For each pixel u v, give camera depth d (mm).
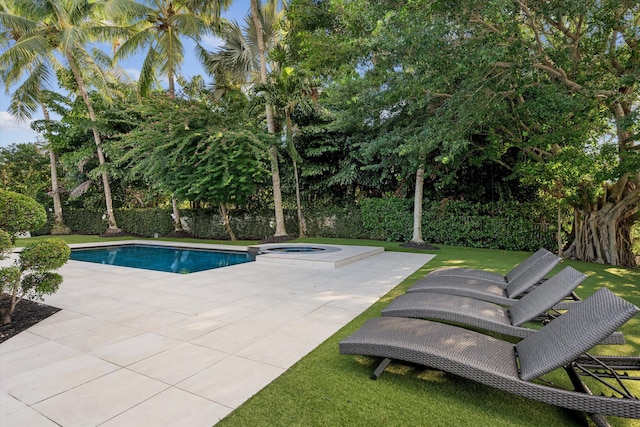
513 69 6051
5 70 14953
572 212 9508
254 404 2248
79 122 15641
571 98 6191
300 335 3441
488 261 7957
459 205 11023
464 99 6805
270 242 12320
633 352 3035
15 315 4117
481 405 2258
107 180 16453
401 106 10148
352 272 6750
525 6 5520
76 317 4066
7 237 3814
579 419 2117
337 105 10695
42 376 2623
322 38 9047
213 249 11875
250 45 14938
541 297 3031
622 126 6105
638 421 2139
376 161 12125
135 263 9930
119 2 13078
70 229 18812
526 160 9180
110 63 15984
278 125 13406
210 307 4426
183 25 14062
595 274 6695
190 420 2074
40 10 13898
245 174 11969
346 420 2084
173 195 13109
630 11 6129
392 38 5922
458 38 6055
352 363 2826
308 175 13320
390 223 12109
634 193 7781
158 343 3264
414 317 3191
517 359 2375
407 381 2553
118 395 2352
